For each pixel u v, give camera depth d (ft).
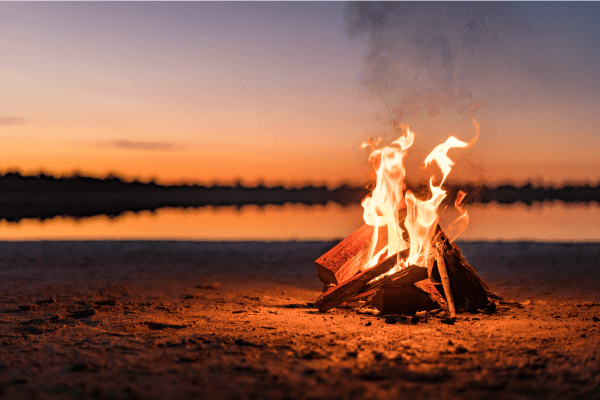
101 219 116.57
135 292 29.60
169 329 19.29
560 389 12.22
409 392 11.98
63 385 12.63
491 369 13.69
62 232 79.87
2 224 99.19
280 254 49.90
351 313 22.99
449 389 12.17
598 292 29.37
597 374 13.21
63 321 20.72
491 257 46.37
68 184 504.02
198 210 169.07
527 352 15.31
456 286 23.03
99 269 40.01
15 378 13.12
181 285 32.73
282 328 19.34
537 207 171.63
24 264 41.73
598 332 18.17
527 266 41.11
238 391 12.09
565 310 23.49
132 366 14.16
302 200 339.36
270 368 13.87
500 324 19.95
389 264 22.48
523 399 11.66
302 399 11.54
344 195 474.08
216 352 15.64
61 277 35.53
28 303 25.36
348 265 24.38
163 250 52.49
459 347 15.67
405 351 15.61
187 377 13.16
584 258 44.78
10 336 18.03
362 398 11.59
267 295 29.19
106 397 11.81
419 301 22.35
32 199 342.03
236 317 21.66
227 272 39.17
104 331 18.84
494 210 145.79
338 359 14.75
